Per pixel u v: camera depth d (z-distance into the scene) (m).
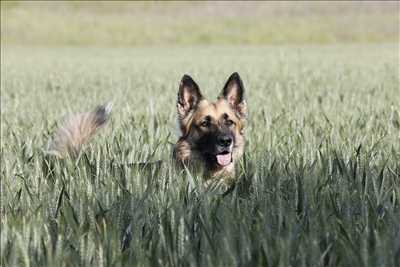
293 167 10.46
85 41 94.25
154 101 23.59
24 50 81.88
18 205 9.02
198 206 8.19
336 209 7.72
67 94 28.89
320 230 7.21
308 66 47.44
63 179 10.17
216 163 11.88
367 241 6.59
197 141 11.94
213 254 6.59
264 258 6.34
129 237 7.36
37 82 37.31
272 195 8.80
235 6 113.00
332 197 8.12
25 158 12.26
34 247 6.98
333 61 53.34
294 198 8.67
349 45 83.69
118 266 6.55
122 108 21.02
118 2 114.38
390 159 11.43
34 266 6.72
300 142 12.94
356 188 9.10
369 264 6.35
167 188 9.27
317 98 23.09
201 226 7.29
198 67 49.00
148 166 10.70
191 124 12.07
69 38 95.38
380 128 14.93
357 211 8.11
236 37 95.69
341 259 6.44
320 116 18.09
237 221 7.54
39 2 112.75
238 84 12.39
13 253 6.66
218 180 10.16
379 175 9.22
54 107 23.41
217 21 104.94
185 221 7.43
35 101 25.97
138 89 30.42
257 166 10.04
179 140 12.26
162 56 67.56
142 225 7.62
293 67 46.59
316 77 36.16
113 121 17.53
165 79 37.53
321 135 14.23
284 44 89.38
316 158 10.20
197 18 107.19
